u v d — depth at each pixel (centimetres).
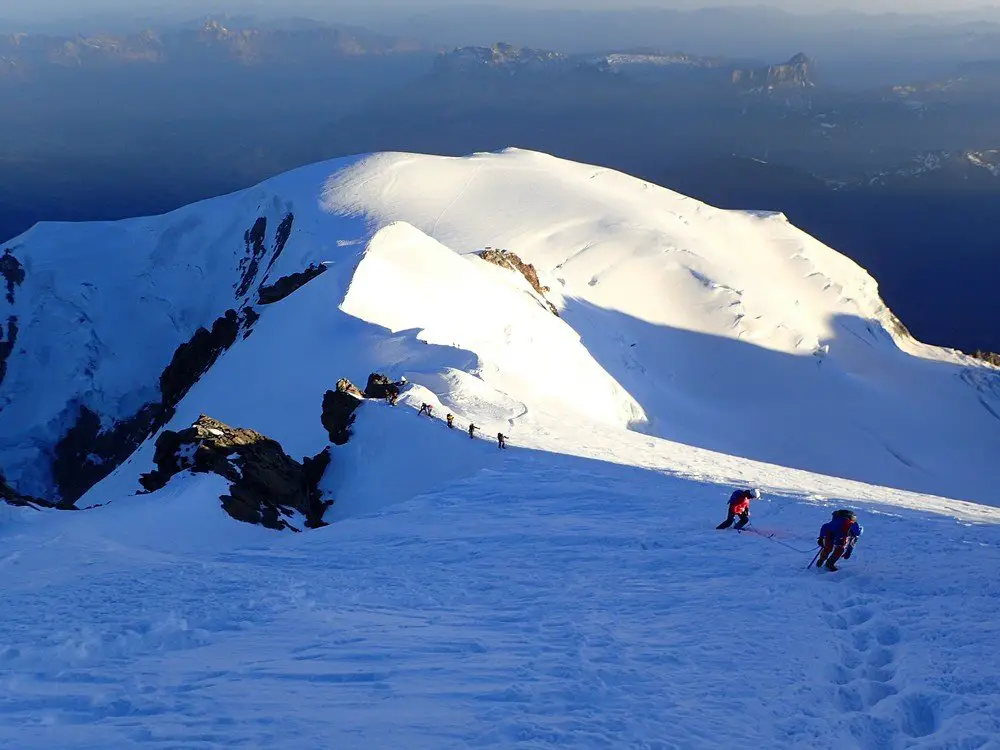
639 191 17638
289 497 3400
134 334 16200
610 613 1456
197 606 1509
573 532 2278
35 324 16450
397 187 15550
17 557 2056
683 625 1351
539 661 1134
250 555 2188
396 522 2573
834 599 1516
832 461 11706
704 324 13662
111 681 1056
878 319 16850
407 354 5816
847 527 1712
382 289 7338
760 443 11519
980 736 887
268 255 15638
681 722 916
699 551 1984
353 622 1401
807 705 992
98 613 1468
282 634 1309
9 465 13712
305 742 820
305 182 16300
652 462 3856
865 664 1154
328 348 6244
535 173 16825
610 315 13188
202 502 2961
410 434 3856
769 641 1248
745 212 18000
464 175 16350
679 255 14562
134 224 18788
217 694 981
